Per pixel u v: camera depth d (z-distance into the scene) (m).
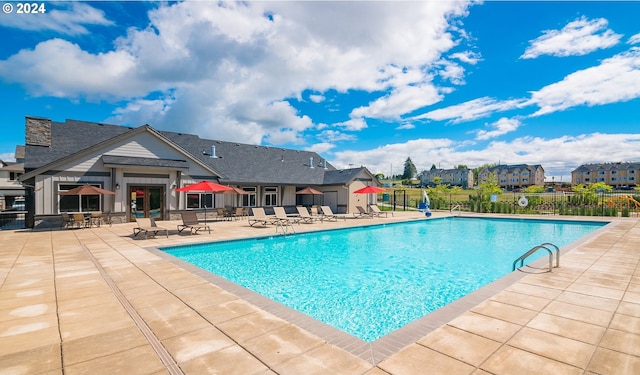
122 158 18.11
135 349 3.60
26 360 3.34
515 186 108.25
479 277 8.79
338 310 6.34
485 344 3.68
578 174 106.94
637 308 4.89
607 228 15.89
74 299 5.43
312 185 28.06
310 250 12.62
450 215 25.41
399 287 7.88
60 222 16.31
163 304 5.15
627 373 3.05
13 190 32.56
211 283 6.41
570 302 5.17
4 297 5.54
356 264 10.30
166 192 19.78
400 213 28.44
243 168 25.31
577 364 3.23
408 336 3.91
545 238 15.77
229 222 20.28
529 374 3.04
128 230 15.28
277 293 7.43
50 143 17.62
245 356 3.42
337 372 3.08
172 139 24.22
